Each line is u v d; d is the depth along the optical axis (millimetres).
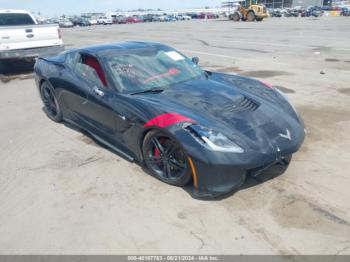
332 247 2562
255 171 3184
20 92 7805
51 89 5164
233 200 3168
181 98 3625
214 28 29125
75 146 4535
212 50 13617
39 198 3383
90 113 4320
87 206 3209
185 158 3145
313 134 4582
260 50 13141
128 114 3588
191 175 3191
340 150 4086
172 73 4266
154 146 3486
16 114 6129
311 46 13766
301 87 7070
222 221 2896
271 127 3314
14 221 3055
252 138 3125
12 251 2693
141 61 4285
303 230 2746
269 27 27438
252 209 3029
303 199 3137
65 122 5488
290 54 11773
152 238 2750
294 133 3404
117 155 4195
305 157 3932
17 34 9258
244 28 27328
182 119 3166
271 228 2785
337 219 2855
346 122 4969
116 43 4887
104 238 2779
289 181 3439
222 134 3053
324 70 8727
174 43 16953
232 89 3963
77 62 4668
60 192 3467
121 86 3877
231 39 18062
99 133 4355
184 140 3068
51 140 4789
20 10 10633
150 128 3352
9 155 4398
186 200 3205
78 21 60438
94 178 3689
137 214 3053
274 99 3953
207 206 3104
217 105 3518
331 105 5777
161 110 3334
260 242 2643
